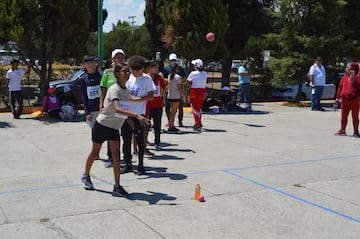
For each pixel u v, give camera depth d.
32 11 15.40
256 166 8.13
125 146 7.49
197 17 17.31
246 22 22.16
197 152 9.35
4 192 6.34
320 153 9.41
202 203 5.95
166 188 6.63
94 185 6.73
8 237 4.72
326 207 5.89
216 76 41.50
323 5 19.34
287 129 12.80
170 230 4.98
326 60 19.89
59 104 14.70
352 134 12.02
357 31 23.50
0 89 16.50
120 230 4.96
